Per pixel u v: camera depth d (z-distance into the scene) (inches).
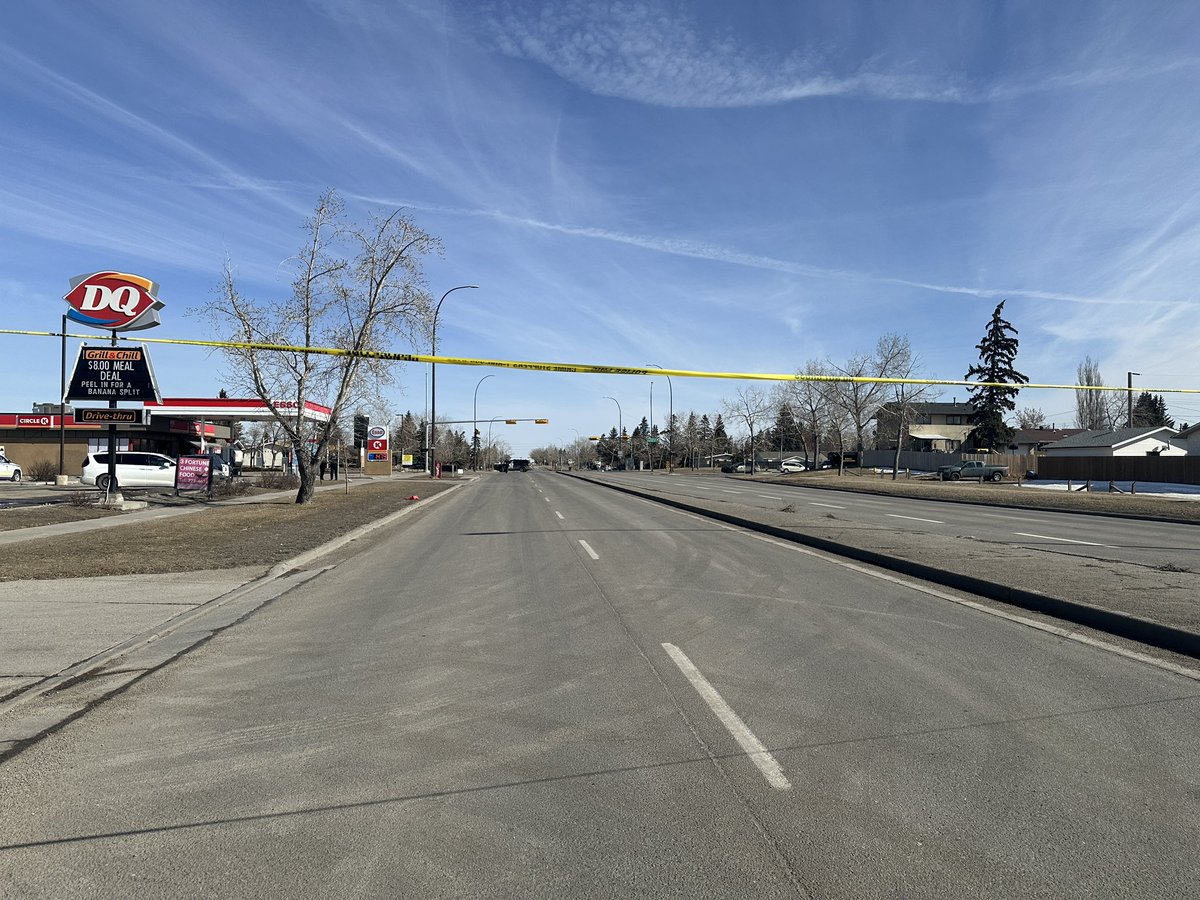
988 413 2869.1
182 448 2121.1
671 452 4601.4
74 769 183.3
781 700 229.9
